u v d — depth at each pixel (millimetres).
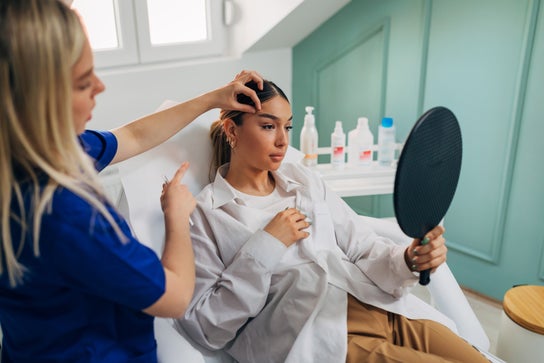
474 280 1982
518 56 1629
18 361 775
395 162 1839
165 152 1242
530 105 1652
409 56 1915
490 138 1775
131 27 1798
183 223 878
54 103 624
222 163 1288
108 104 1727
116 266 694
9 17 592
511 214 1799
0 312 750
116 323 815
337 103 2232
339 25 2098
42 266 681
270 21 1952
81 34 640
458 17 1743
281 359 1060
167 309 760
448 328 1104
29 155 641
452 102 1843
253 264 1052
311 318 1040
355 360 1017
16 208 659
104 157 977
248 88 1109
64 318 745
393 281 1096
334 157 1761
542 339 1282
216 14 2033
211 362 1092
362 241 1243
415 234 922
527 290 1425
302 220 1130
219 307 1050
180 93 1940
